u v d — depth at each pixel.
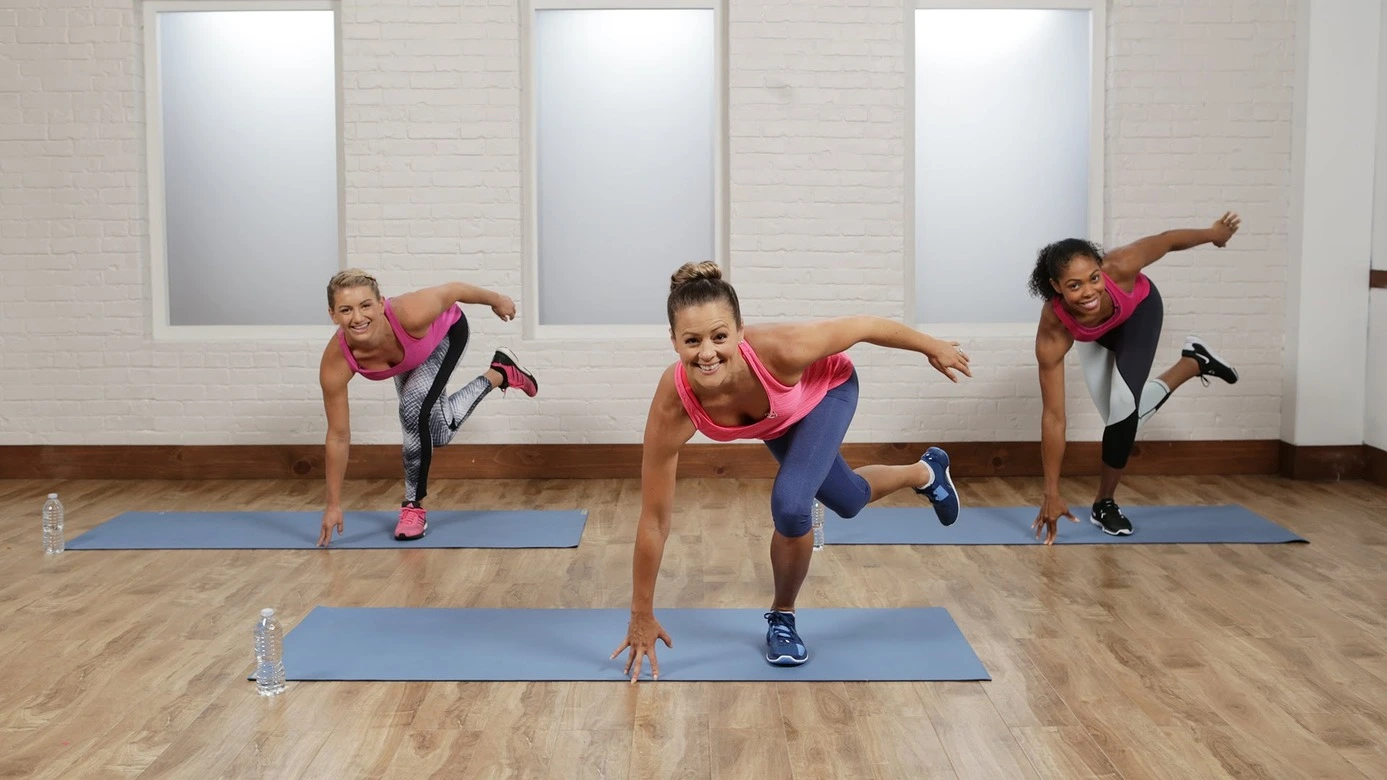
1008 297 6.48
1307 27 6.07
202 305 6.49
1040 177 6.41
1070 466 6.36
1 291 6.35
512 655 3.75
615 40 6.35
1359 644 3.82
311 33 6.35
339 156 6.38
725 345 3.07
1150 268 6.31
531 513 5.63
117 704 3.40
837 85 6.20
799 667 3.63
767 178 6.24
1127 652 3.77
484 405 6.34
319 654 3.77
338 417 5.04
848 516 3.89
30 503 5.91
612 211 6.43
